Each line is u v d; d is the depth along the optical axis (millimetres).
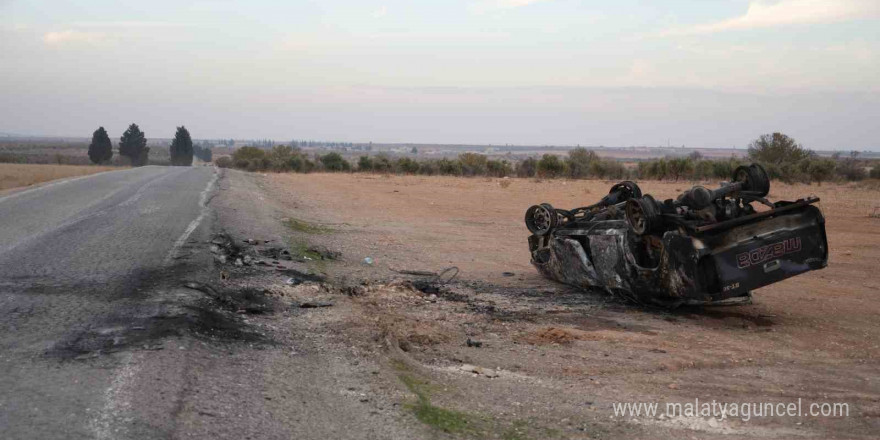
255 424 4281
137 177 33000
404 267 11461
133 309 6914
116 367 5082
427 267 11578
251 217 16453
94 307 6980
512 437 4484
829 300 9570
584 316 8391
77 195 21000
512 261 12688
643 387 5715
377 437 4270
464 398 5207
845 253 14000
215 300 7691
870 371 6316
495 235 16578
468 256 13086
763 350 6996
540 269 10758
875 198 29016
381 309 8164
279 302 8094
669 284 7871
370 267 11289
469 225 18578
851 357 6801
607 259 8859
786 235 7879
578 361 6418
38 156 138750
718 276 7605
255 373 5289
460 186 35875
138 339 5836
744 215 8188
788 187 37094
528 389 5539
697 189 7941
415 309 8422
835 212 22453
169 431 4020
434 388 5379
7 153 155625
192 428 4102
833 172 46125
